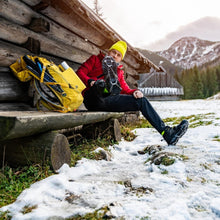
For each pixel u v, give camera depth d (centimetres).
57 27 372
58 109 259
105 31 419
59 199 155
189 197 149
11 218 131
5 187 168
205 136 385
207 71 7675
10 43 296
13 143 209
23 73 267
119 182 185
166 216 125
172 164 220
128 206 137
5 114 166
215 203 138
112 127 365
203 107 1393
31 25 311
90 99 307
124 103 314
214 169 205
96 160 264
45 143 203
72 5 312
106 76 281
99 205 142
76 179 196
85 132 367
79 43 450
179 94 4181
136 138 441
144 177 198
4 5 270
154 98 4069
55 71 244
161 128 311
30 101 329
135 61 746
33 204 146
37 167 197
